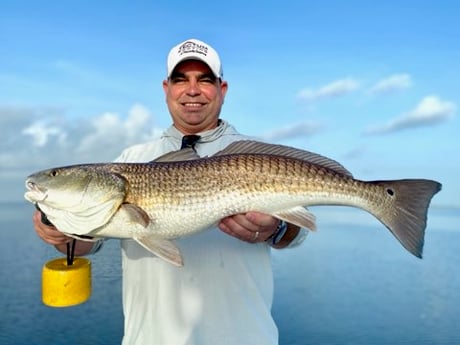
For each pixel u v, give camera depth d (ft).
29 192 10.76
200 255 11.43
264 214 10.48
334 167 11.64
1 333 23.38
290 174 11.16
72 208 10.64
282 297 33.55
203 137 13.29
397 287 37.24
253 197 10.94
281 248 12.41
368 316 28.63
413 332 25.57
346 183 11.39
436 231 130.52
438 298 33.73
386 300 32.78
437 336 25.03
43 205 10.79
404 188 11.28
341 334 25.12
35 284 34.04
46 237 11.03
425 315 29.14
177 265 10.41
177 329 11.01
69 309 27.45
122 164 11.19
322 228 105.91
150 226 10.79
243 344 10.89
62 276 10.26
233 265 11.43
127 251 12.01
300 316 28.96
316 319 28.14
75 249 11.99
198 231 10.94
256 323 11.16
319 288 36.11
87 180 10.69
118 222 10.74
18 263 41.32
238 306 11.17
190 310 11.11
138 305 11.59
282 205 11.09
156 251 10.61
